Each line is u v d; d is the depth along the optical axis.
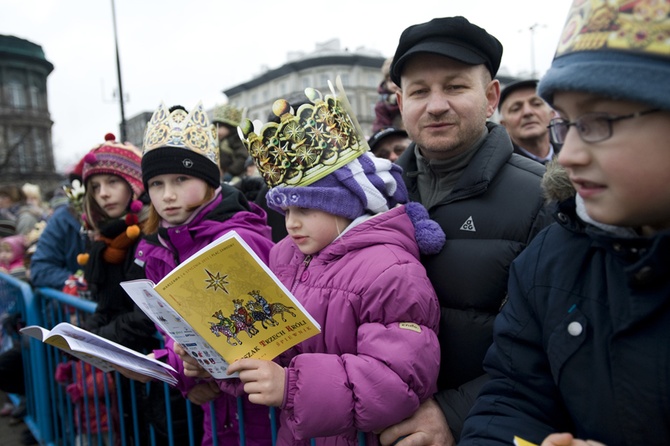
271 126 1.43
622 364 0.83
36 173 31.02
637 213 0.76
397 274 1.28
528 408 1.00
